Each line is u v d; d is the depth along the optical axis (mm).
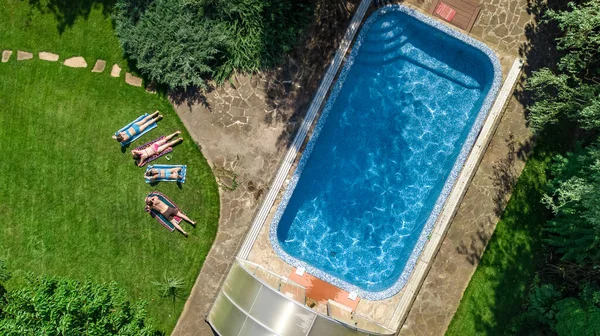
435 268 16797
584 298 15008
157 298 16766
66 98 16719
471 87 17250
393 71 17375
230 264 16781
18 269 16500
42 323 12883
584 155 14898
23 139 16641
